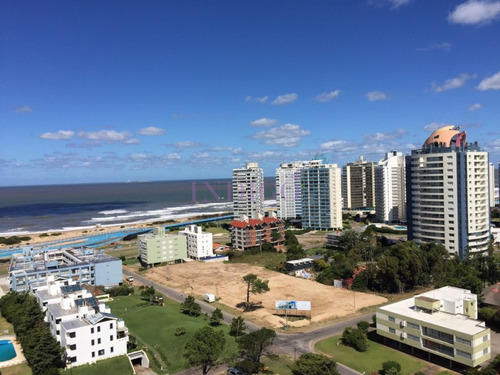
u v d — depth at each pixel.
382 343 99.81
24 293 123.81
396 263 141.12
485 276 145.50
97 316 91.62
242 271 178.75
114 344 91.81
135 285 163.12
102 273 156.88
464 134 172.25
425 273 146.25
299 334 106.88
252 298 139.75
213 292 149.25
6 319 116.50
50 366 83.25
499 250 199.50
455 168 170.00
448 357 85.06
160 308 126.81
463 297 102.38
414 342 91.44
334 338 103.12
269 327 112.31
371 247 189.75
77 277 152.38
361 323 106.88
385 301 132.25
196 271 181.75
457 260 156.88
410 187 188.62
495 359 82.00
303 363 79.44
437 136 183.25
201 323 114.06
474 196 168.12
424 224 180.00
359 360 90.38
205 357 79.12
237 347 94.50
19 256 174.00
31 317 100.25
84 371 84.75
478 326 86.19
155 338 103.12
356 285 145.62
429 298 97.50
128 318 117.94
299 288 149.62
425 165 178.25
